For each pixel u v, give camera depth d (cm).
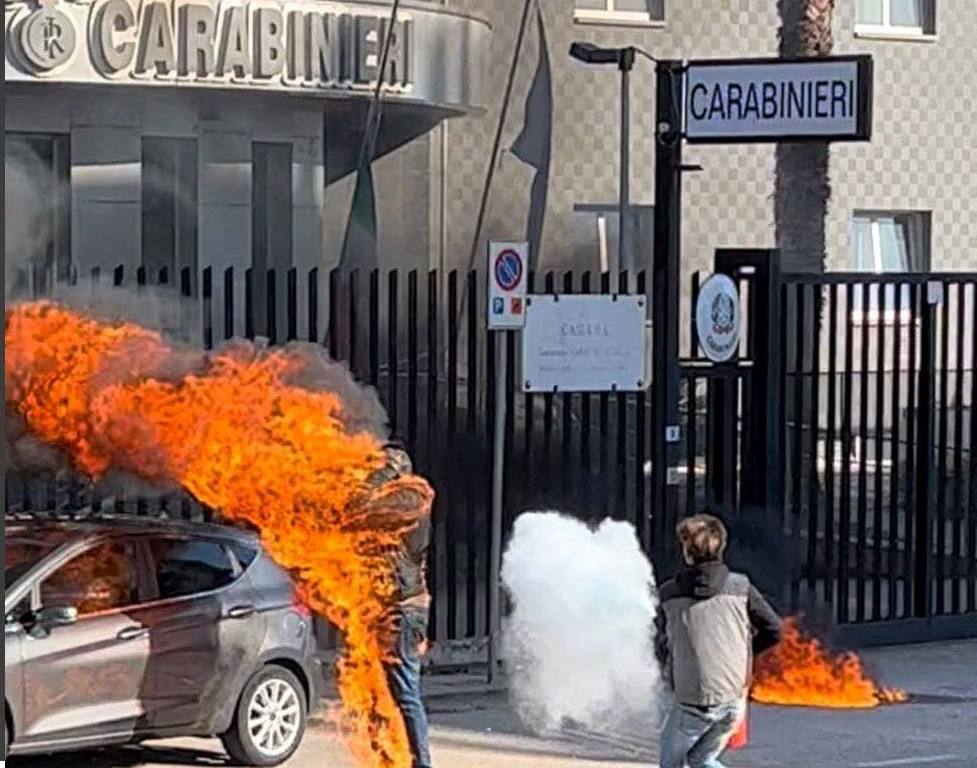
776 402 1558
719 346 1547
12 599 1000
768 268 1550
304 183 2330
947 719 1338
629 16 2803
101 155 2178
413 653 1058
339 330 1415
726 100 1455
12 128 2125
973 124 3097
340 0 2166
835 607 1598
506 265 1397
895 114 3023
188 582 1080
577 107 2745
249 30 2097
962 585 1777
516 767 1128
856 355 1945
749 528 1556
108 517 1147
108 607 1042
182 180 2253
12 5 1969
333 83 2166
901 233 3077
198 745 1179
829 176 2706
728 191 2878
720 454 1561
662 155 1495
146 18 2039
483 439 1480
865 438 1614
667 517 1511
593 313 1485
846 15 2966
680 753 920
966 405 1731
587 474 1508
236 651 1087
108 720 1027
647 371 1619
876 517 1625
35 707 995
